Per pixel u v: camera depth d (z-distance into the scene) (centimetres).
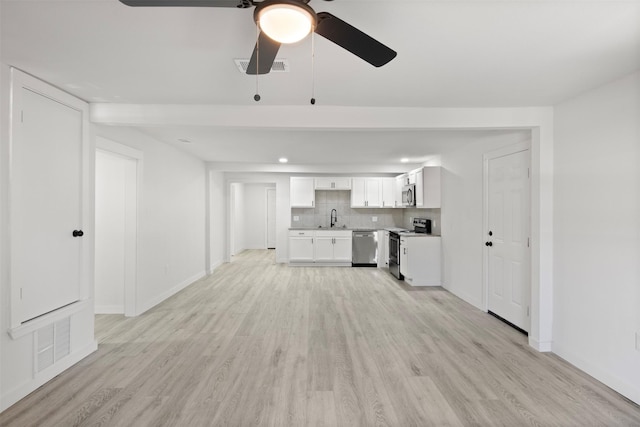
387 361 273
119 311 402
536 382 240
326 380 243
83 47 187
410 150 498
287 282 567
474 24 162
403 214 760
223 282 567
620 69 212
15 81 214
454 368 261
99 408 208
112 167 400
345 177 742
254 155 554
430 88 247
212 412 205
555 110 286
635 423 195
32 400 217
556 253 286
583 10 150
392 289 520
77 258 272
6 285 212
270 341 314
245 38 177
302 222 779
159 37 176
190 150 510
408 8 149
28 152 226
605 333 238
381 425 193
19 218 218
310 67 212
